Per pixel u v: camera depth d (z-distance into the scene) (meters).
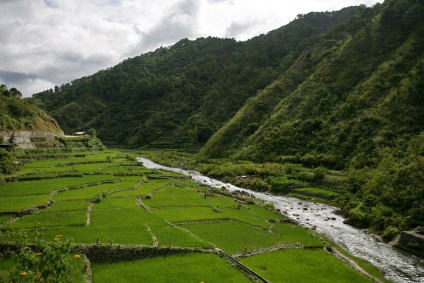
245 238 33.94
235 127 118.94
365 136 72.81
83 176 65.50
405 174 48.25
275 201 59.03
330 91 98.69
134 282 23.14
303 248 32.62
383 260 32.28
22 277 14.35
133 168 84.38
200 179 82.31
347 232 41.56
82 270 24.09
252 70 185.25
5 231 30.55
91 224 34.50
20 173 61.19
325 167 73.38
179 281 23.39
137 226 33.66
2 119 87.94
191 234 33.09
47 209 39.66
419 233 35.72
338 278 25.95
